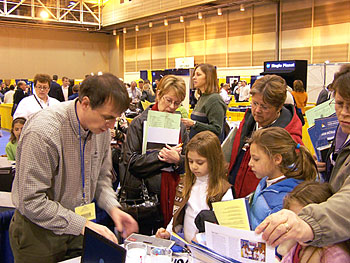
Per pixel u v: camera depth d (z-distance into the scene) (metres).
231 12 14.47
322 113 2.04
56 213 1.54
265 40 13.46
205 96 3.07
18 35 18.09
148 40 18.45
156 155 2.29
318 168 1.81
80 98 1.49
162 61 17.78
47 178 1.53
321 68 9.65
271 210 1.47
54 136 1.52
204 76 3.01
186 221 1.89
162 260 1.44
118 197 2.41
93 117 1.49
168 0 15.29
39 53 18.72
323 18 11.80
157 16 16.31
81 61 20.02
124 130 3.49
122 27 19.02
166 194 2.34
